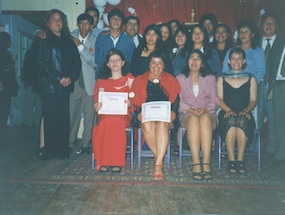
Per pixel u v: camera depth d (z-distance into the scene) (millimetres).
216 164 4402
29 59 4707
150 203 2975
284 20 6078
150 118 3707
